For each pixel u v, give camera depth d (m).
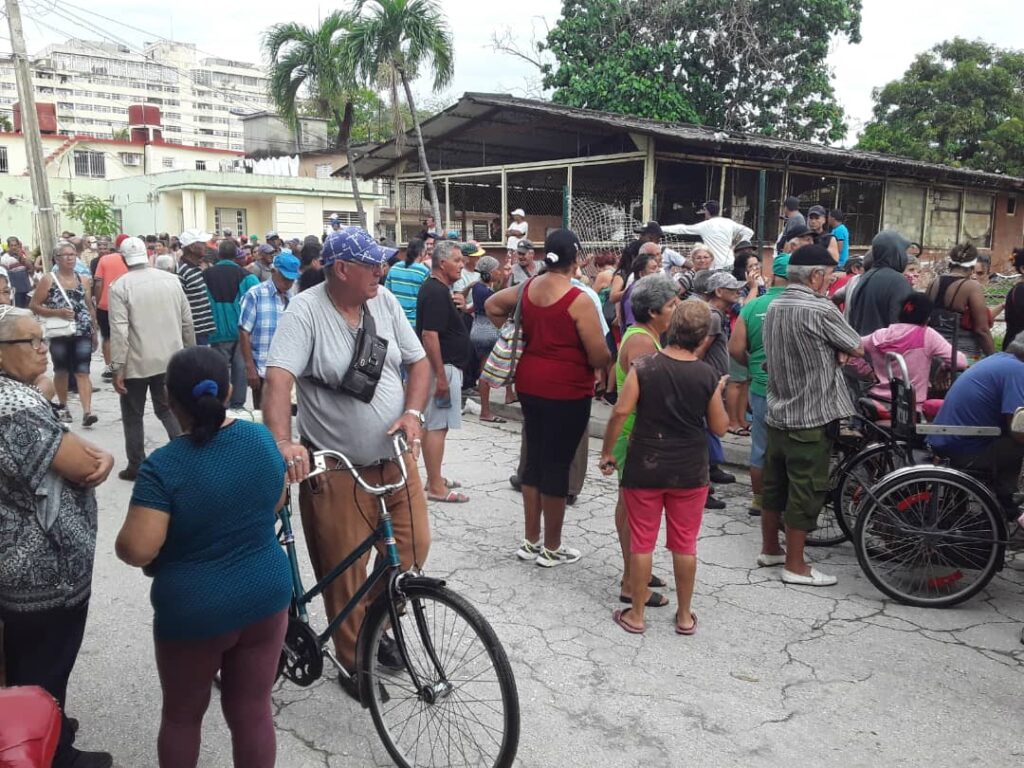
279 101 19.33
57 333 8.17
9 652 2.83
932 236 21.59
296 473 2.93
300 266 7.43
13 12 16.22
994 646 4.04
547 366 4.71
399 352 3.48
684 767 3.08
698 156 15.93
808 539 5.46
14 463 2.57
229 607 2.46
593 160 16.45
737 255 7.79
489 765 2.97
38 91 180.75
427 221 15.48
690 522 4.11
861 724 3.37
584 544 5.42
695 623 4.23
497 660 2.77
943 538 4.45
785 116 26.31
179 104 196.38
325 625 4.15
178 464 2.38
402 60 17.69
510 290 5.21
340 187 28.28
